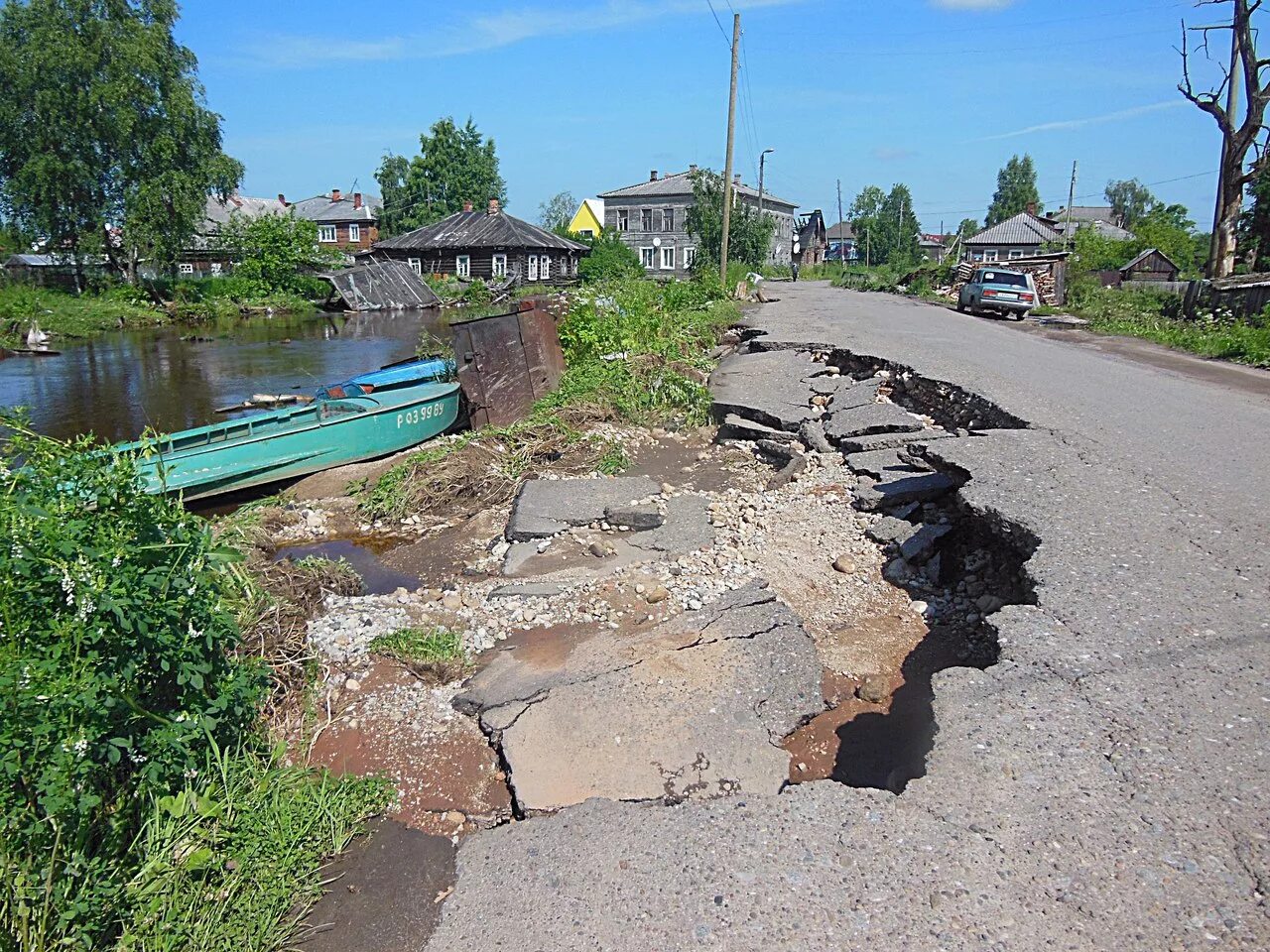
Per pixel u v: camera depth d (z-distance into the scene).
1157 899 2.47
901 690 4.39
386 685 4.46
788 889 2.60
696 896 2.60
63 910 2.54
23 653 2.70
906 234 88.25
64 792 2.60
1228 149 23.69
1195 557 4.75
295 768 3.67
